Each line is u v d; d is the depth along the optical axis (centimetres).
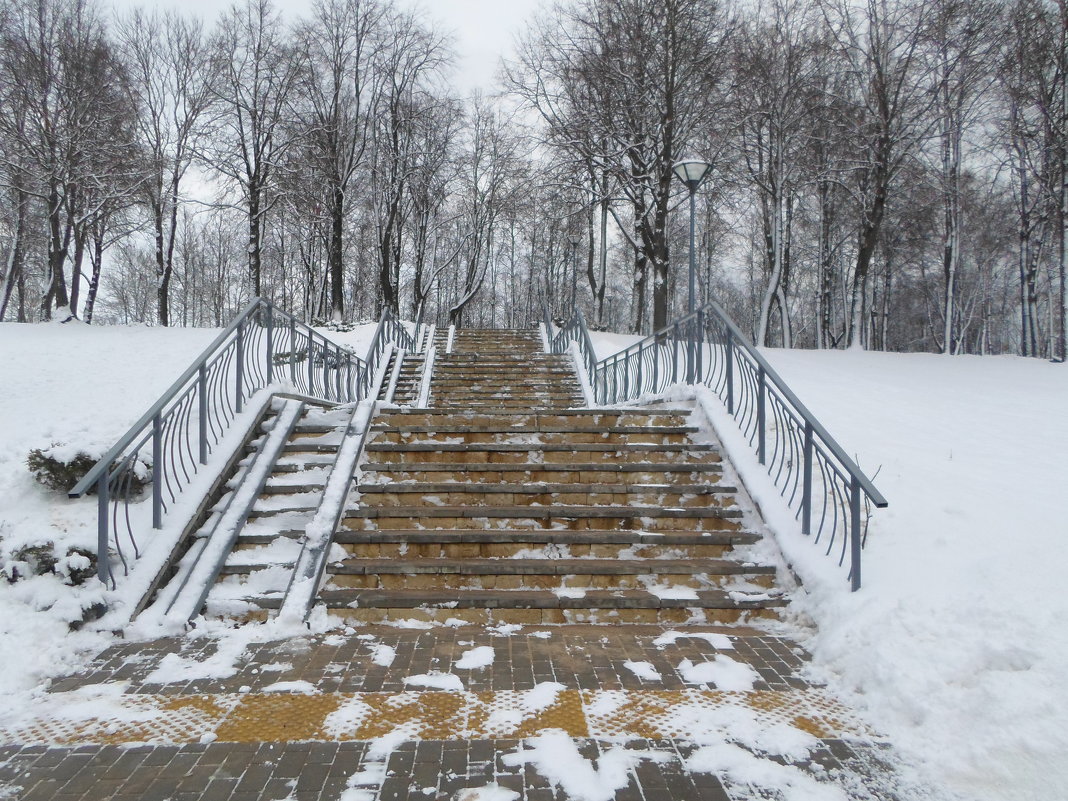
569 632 450
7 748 312
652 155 2330
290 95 2728
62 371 1052
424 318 4447
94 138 2238
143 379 1002
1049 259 2844
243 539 527
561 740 319
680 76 2172
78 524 504
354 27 2786
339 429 688
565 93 2328
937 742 312
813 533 518
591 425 731
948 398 970
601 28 2217
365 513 551
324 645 425
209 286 4822
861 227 2591
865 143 2289
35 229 2761
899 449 685
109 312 4488
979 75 2148
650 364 1036
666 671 392
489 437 684
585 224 3125
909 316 4169
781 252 2811
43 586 436
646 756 307
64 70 2191
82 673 386
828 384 1070
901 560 469
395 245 3462
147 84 2702
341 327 2231
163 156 2620
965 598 401
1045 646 344
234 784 285
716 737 323
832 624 427
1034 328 2477
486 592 483
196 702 354
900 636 384
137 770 295
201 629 443
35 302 4044
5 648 392
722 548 535
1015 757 290
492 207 3475
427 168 2978
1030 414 857
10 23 2159
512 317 4616
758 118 2398
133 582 461
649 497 589
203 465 592
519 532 535
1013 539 470
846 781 290
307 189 2741
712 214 3061
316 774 292
